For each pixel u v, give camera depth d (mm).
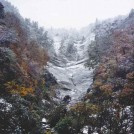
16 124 15781
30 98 21594
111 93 22609
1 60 22547
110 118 16922
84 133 16844
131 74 24656
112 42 45469
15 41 30016
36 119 17812
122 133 16125
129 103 20359
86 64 50312
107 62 33031
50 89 31344
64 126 17234
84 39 96875
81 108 18625
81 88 36781
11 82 20719
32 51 37719
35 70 30172
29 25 81812
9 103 17500
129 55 30766
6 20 38281
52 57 56594
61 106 20891
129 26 51844
